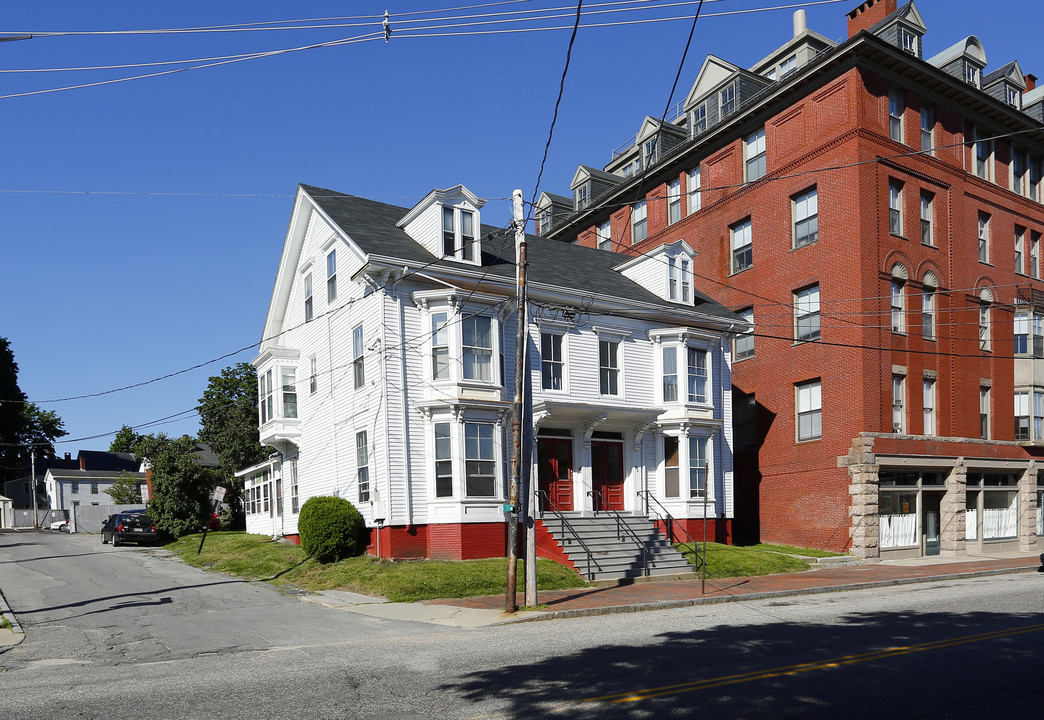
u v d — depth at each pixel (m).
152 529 33.28
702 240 36.75
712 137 35.88
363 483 24.00
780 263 32.75
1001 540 33.91
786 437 32.03
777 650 12.19
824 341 30.67
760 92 33.84
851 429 29.41
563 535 23.80
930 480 31.62
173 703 9.61
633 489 27.45
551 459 26.08
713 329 30.17
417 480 23.19
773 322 32.91
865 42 29.56
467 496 23.02
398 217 28.17
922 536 30.88
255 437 43.19
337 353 26.20
